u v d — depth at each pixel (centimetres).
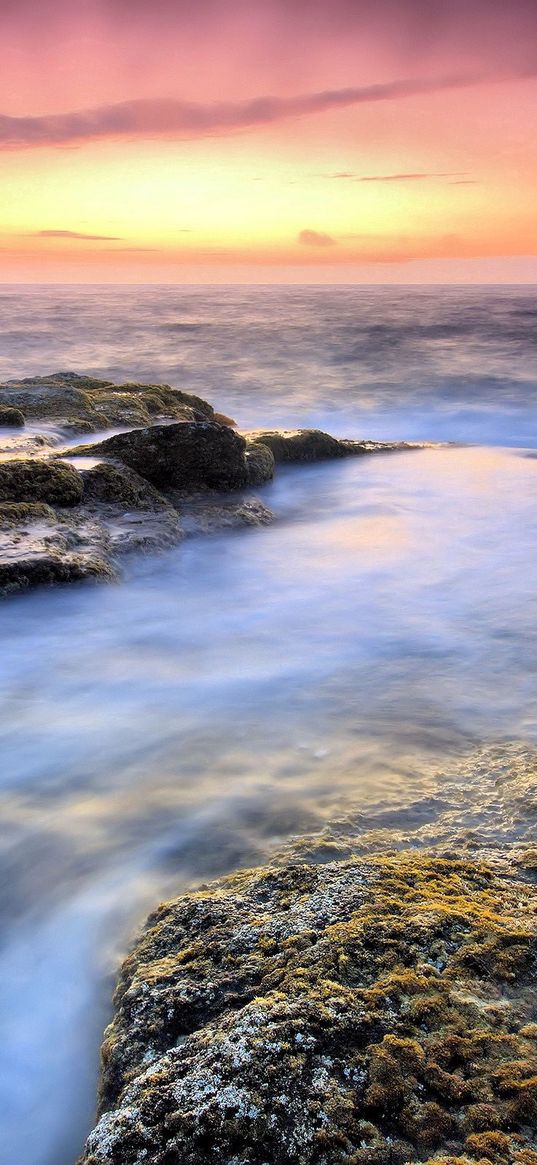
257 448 1297
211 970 262
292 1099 206
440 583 829
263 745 489
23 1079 275
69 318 6988
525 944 254
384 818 387
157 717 539
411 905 280
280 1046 220
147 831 398
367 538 1007
